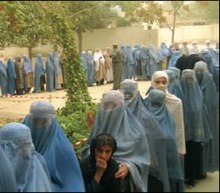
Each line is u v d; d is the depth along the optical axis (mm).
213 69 6680
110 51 7395
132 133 3135
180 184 3809
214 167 5016
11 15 6160
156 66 8086
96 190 2703
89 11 14938
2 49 5676
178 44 11852
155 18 10750
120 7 13547
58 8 11594
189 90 4855
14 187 2545
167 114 3859
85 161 2822
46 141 2814
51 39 6727
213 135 5184
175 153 3730
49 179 2607
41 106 2857
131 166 2900
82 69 6156
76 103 5652
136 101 3609
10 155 2625
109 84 6676
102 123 3168
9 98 5484
